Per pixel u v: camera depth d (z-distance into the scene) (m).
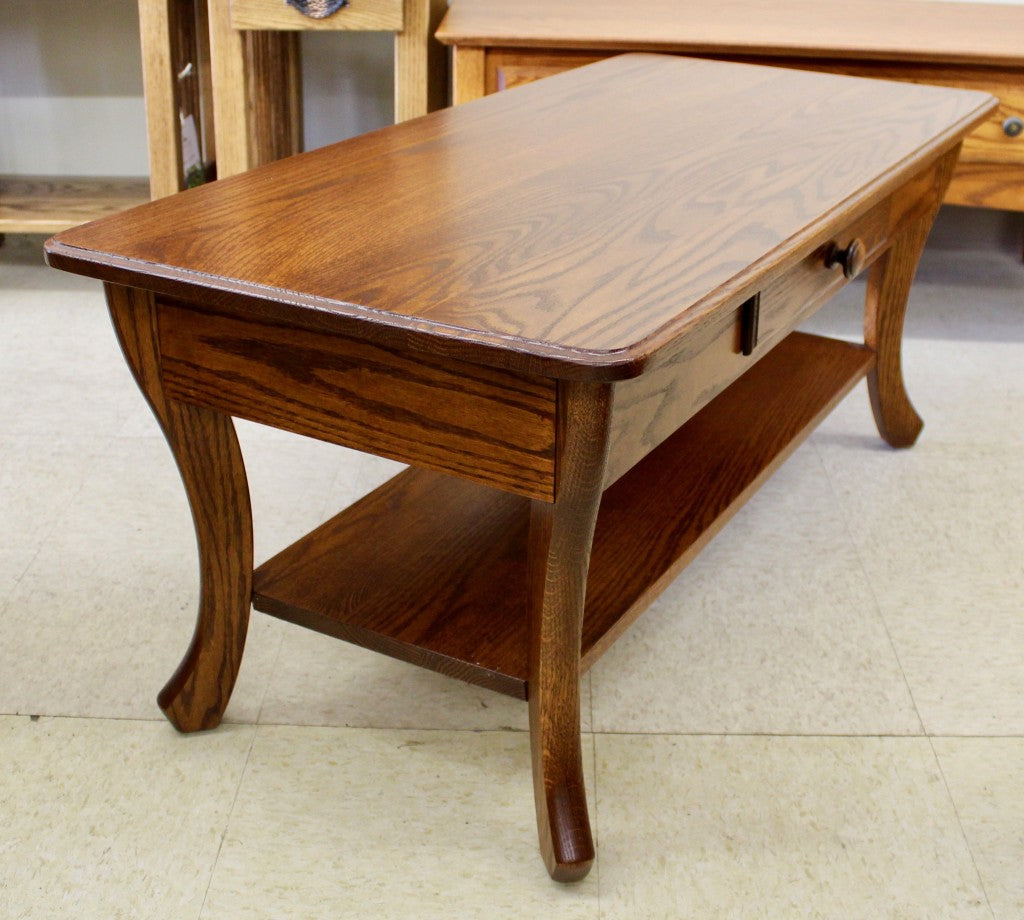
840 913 1.44
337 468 2.39
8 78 3.41
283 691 1.80
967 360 2.88
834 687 1.83
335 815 1.57
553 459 1.17
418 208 1.44
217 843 1.53
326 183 1.53
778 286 1.53
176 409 1.41
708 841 1.54
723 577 2.08
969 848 1.54
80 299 3.11
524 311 1.14
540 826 1.47
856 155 1.70
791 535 2.21
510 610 1.58
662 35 2.64
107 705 1.76
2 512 2.21
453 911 1.43
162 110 2.90
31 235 3.51
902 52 2.56
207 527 1.52
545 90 2.08
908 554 2.15
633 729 1.73
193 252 1.28
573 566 1.26
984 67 2.59
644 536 1.73
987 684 1.84
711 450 1.96
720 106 1.97
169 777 1.63
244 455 2.42
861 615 1.99
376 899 1.45
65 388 2.66
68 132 3.50
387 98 3.45
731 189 1.53
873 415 2.45
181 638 1.90
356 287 1.19
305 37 3.37
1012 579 2.09
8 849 1.51
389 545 1.73
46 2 3.31
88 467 2.36
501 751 1.69
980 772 1.67
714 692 1.81
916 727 1.75
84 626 1.92
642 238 1.35
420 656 1.50
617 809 1.59
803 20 2.87
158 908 1.43
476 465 1.22
